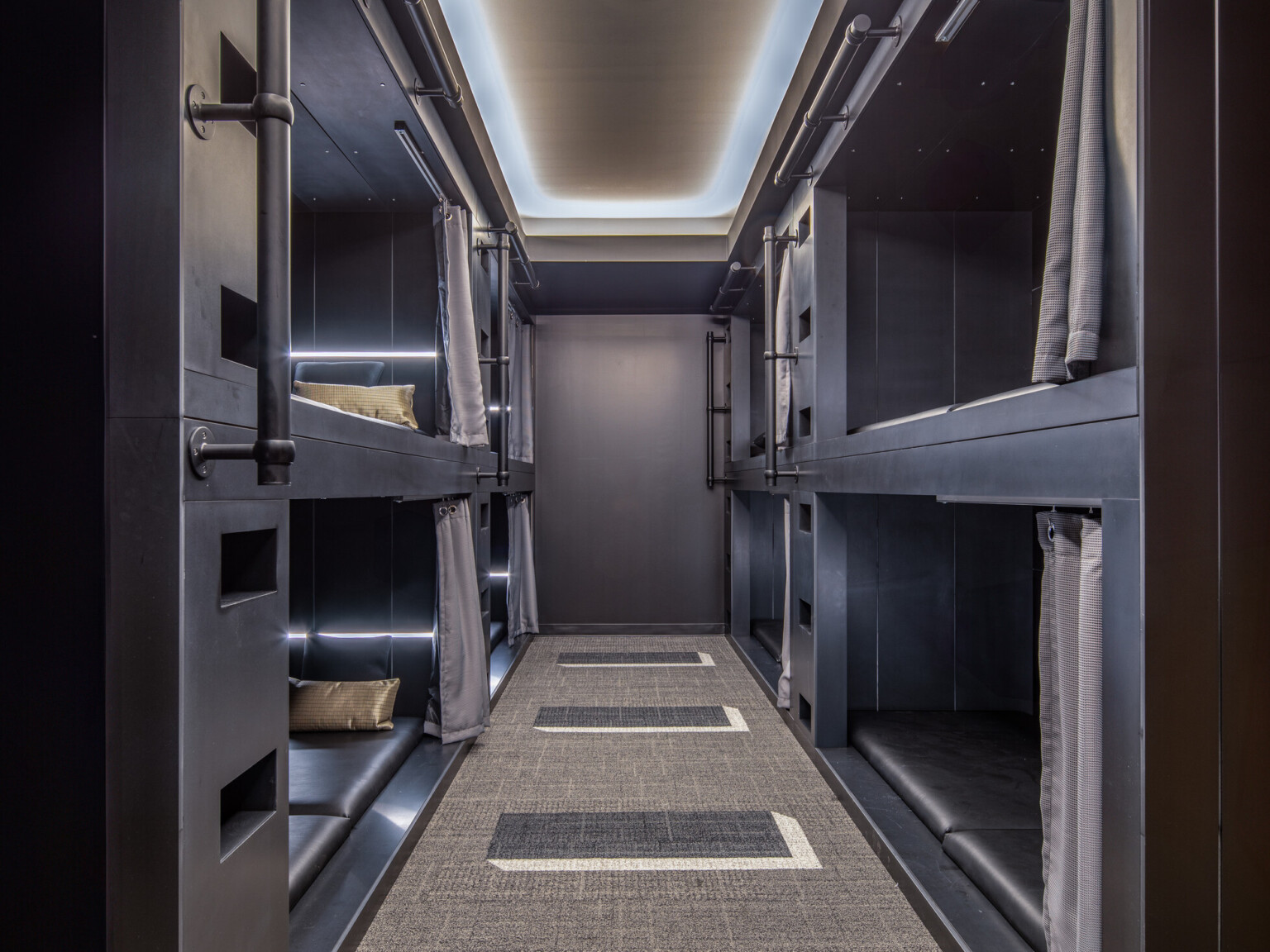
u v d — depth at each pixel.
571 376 5.82
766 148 3.37
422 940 1.78
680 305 5.70
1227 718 1.05
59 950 1.02
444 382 3.06
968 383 3.25
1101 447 1.14
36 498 1.03
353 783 2.39
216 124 1.15
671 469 5.82
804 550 3.23
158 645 1.03
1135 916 1.07
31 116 1.05
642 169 4.02
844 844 2.28
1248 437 1.05
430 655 3.15
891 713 3.23
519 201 4.48
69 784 1.02
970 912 1.77
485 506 3.65
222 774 1.13
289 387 1.03
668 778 2.81
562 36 2.79
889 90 2.26
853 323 3.23
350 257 3.17
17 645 1.03
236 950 1.17
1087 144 1.15
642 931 1.82
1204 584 1.05
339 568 3.17
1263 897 1.06
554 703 3.83
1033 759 2.65
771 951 1.74
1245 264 1.06
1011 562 3.27
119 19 1.05
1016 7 1.86
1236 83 1.07
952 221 3.25
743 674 4.48
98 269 1.04
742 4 2.60
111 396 1.04
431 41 2.04
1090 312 1.15
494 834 2.35
